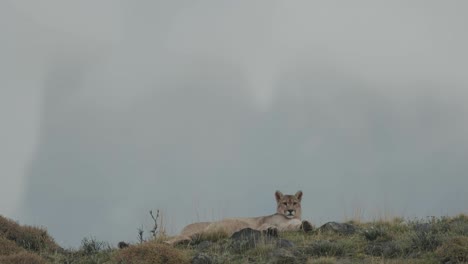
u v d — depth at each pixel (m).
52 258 38.62
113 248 39.75
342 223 39.84
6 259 34.78
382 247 35.06
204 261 33.78
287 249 35.38
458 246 32.00
